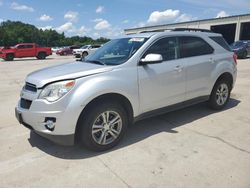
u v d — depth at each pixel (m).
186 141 3.99
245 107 5.76
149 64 4.04
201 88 4.93
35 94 3.43
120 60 3.96
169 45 4.42
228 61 5.42
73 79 3.39
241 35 32.97
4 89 8.62
